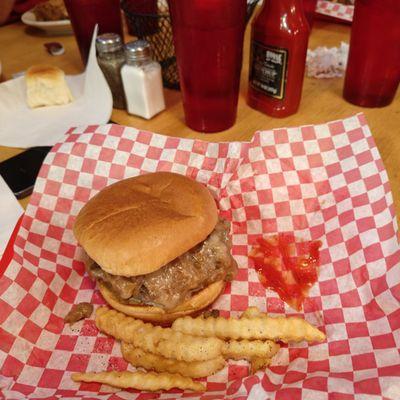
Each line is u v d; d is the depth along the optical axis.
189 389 0.25
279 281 0.32
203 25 0.33
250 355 0.26
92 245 0.28
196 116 0.41
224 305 0.31
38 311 0.30
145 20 0.45
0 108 0.48
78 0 0.48
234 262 0.32
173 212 0.29
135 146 0.36
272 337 0.26
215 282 0.29
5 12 0.71
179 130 0.43
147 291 0.28
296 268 0.33
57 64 0.58
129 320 0.28
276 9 0.36
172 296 0.27
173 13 0.34
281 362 0.27
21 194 0.35
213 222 0.30
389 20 0.38
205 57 0.35
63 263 0.33
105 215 0.29
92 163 0.36
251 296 0.32
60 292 0.32
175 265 0.28
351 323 0.28
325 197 0.34
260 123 0.43
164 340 0.26
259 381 0.24
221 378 0.27
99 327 0.28
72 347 0.29
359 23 0.40
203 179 0.35
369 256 0.30
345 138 0.34
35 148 0.40
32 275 0.30
